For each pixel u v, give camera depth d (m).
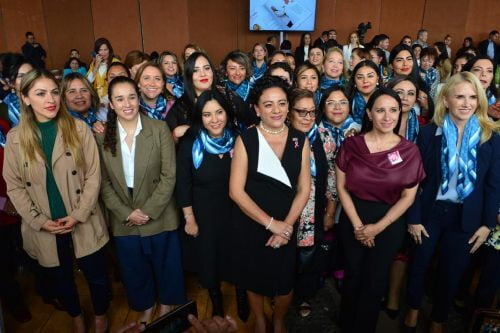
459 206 1.92
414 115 2.37
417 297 2.14
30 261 2.46
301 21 9.47
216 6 9.62
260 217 1.77
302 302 2.35
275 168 1.78
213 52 9.90
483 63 2.55
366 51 4.23
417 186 1.85
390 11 9.72
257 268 1.91
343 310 2.13
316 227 2.14
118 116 2.01
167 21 9.66
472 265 2.35
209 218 2.09
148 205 2.05
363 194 1.88
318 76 2.92
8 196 2.06
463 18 9.66
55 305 2.43
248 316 2.36
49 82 1.77
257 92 1.78
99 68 4.75
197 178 2.05
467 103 1.80
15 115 2.60
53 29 9.53
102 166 2.03
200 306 2.48
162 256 2.22
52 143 1.87
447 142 1.89
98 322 2.19
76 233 1.98
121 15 9.57
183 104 2.44
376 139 1.88
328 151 2.26
